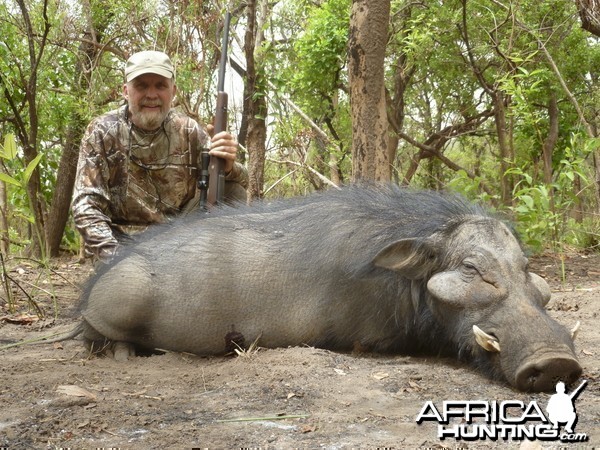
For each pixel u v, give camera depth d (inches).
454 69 268.4
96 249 105.2
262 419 66.4
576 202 188.5
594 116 289.0
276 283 92.4
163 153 114.8
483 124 353.4
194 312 92.8
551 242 191.5
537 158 268.1
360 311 90.7
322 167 290.4
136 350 97.4
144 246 98.3
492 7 242.5
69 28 218.5
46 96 227.5
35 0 221.5
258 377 79.0
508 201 228.1
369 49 139.6
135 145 113.3
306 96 256.1
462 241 84.8
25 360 90.7
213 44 181.6
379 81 140.9
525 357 73.4
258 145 179.8
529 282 81.2
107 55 242.4
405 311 89.4
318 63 243.1
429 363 87.1
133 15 200.7
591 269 169.2
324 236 92.6
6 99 226.2
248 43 175.2
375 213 92.8
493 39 235.8
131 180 114.0
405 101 319.3
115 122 113.0
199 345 93.7
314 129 260.2
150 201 115.2
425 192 96.0
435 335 88.4
